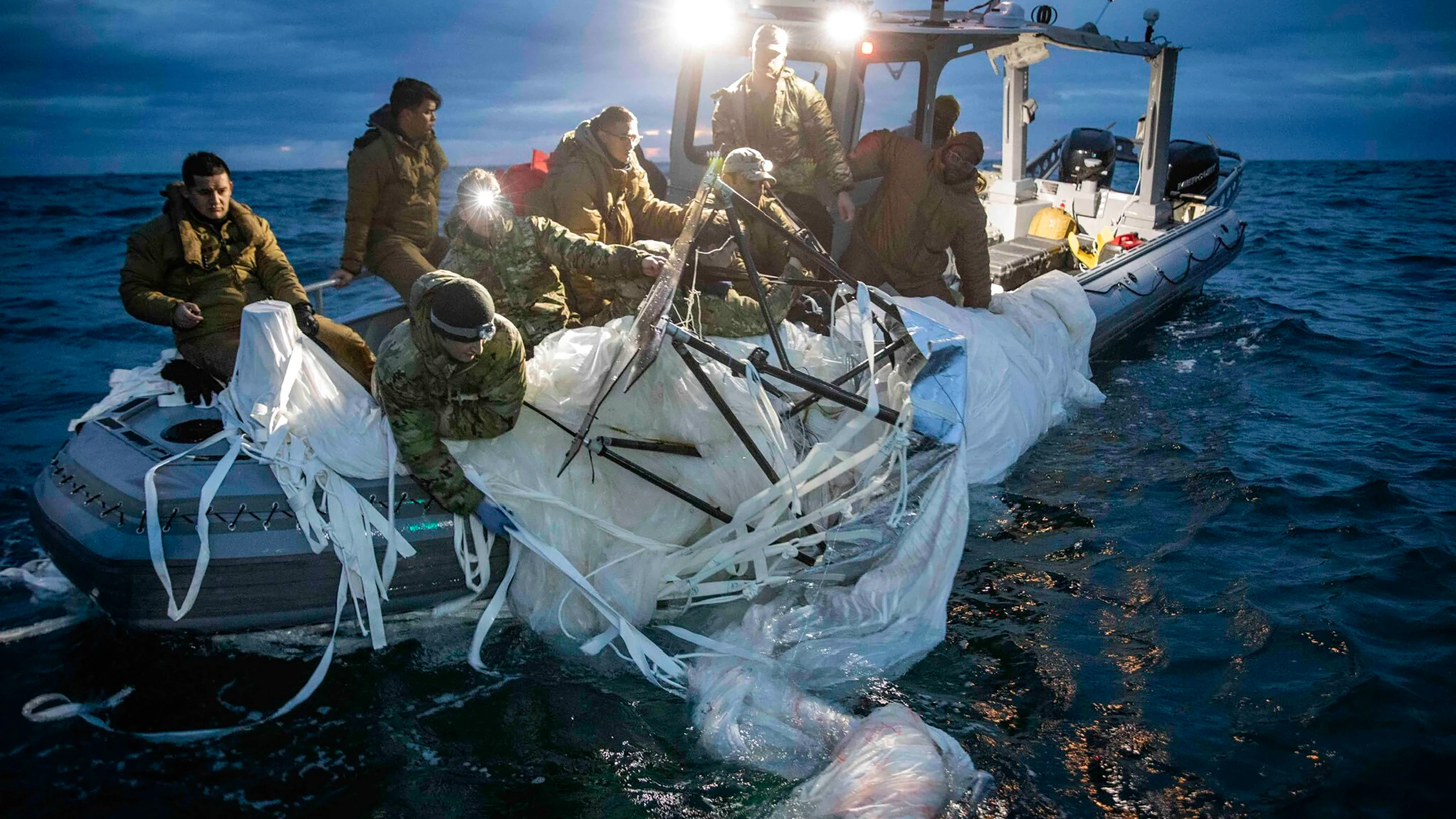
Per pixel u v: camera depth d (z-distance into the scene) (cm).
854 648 360
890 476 399
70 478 359
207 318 391
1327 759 302
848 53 546
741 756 310
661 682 348
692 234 373
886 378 413
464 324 308
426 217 464
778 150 509
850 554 394
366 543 347
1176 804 286
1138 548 441
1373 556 427
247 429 348
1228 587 405
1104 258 755
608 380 354
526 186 461
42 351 790
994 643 370
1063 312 600
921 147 541
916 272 549
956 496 388
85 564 334
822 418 405
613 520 374
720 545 378
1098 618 387
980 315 549
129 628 342
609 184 422
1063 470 521
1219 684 342
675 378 374
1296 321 817
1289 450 547
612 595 365
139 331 863
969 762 300
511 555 370
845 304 434
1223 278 1068
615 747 317
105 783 300
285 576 342
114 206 2569
